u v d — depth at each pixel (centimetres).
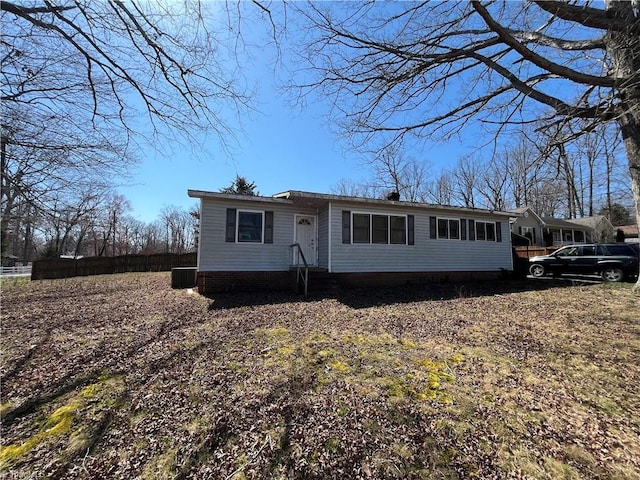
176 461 229
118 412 293
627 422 272
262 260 1056
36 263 1631
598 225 2738
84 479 212
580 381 353
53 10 354
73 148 470
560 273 1327
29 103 439
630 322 594
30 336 538
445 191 3170
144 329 579
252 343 490
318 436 255
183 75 443
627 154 755
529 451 235
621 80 420
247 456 234
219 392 331
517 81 548
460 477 211
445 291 1020
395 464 223
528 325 588
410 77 531
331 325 595
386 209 1143
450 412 288
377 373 375
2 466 224
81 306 816
